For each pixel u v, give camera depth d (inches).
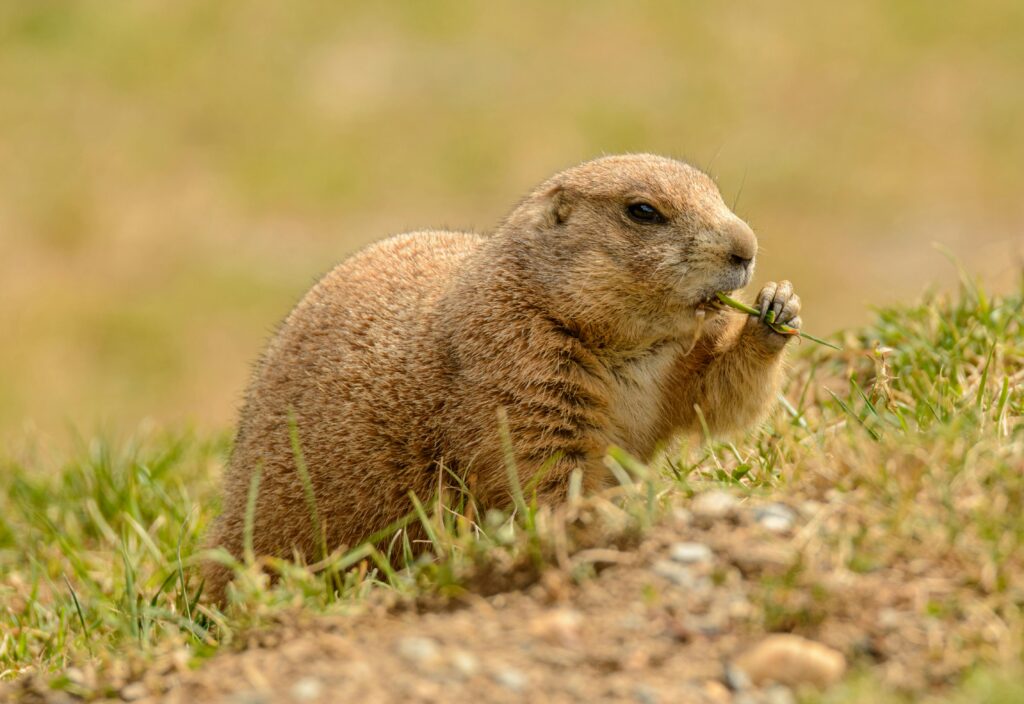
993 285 771.4
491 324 544.4
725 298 543.5
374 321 582.2
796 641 362.9
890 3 2108.8
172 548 653.9
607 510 429.7
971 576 377.1
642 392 559.8
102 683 422.3
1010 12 2052.2
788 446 507.8
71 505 748.0
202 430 930.7
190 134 1811.0
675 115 1798.7
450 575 418.9
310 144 1781.5
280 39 2036.2
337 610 423.5
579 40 2026.3
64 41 2032.5
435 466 550.0
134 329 1435.8
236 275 1533.0
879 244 1537.9
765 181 1656.0
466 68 1951.3
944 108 1812.3
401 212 1638.8
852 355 653.9
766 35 2011.6
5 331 1429.6
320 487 568.4
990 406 497.4
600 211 550.9
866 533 396.2
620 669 366.6
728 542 403.5
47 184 1690.5
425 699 361.4
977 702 327.6
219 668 403.2
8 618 618.8
